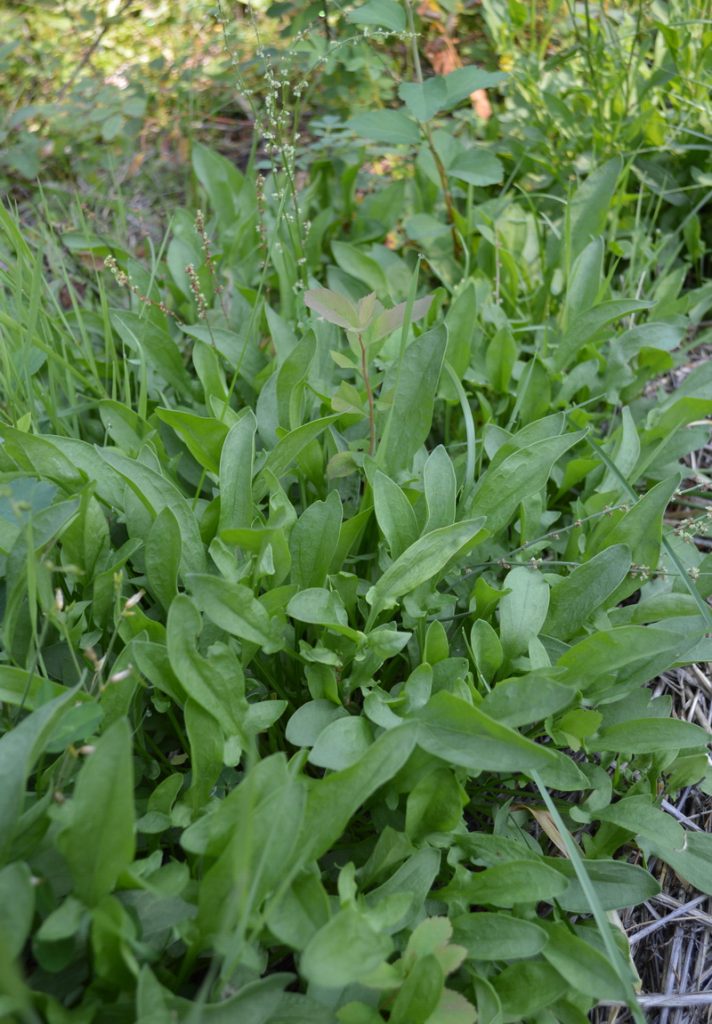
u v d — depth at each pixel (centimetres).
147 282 50
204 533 34
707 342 53
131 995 24
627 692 33
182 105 67
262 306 48
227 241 53
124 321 43
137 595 27
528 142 58
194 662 28
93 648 32
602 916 26
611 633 30
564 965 27
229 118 70
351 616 34
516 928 27
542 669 31
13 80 71
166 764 32
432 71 67
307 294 33
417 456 39
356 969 22
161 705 30
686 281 58
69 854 22
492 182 48
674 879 34
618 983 26
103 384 46
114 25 72
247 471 33
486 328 49
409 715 29
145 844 30
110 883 22
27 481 33
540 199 58
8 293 51
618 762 34
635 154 53
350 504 39
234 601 29
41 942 23
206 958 26
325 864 30
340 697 32
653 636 30
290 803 24
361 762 25
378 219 56
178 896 25
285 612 31
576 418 43
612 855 34
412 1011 24
